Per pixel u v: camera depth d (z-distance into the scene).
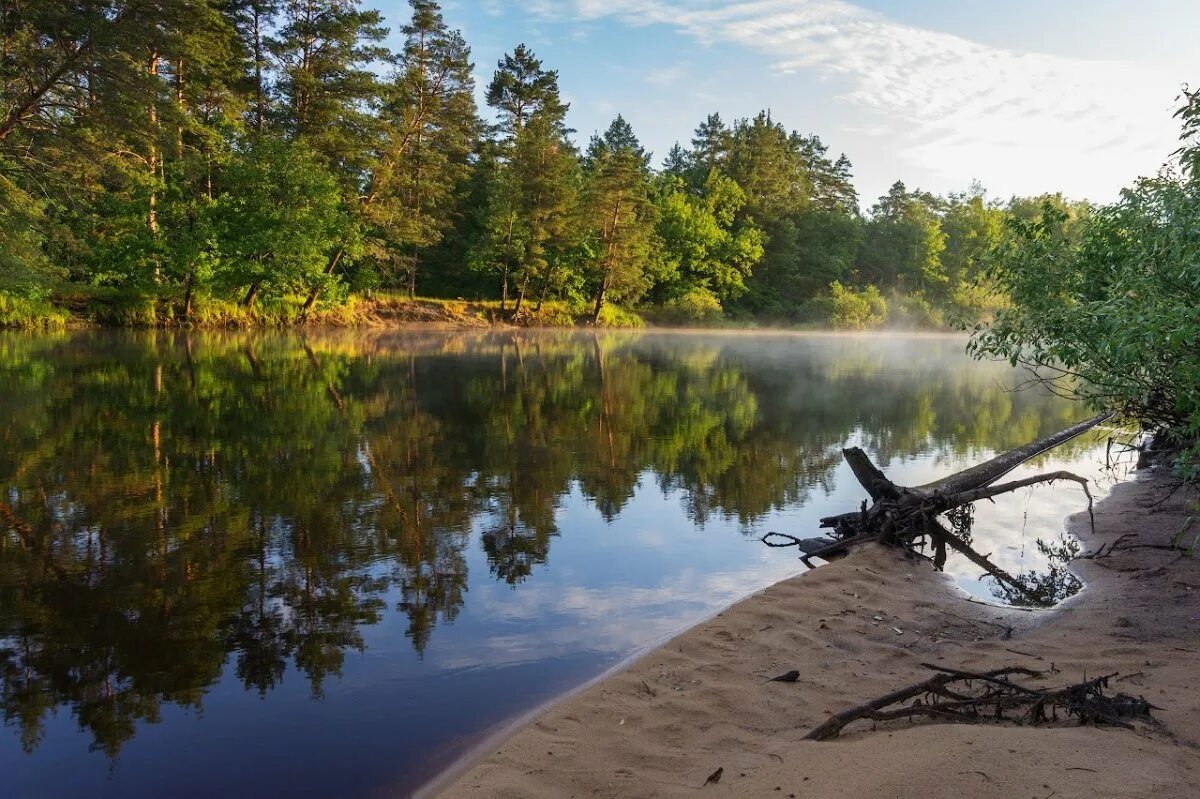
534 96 60.62
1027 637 5.39
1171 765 3.18
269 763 3.74
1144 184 7.50
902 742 3.48
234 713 4.25
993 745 3.34
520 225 53.56
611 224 58.12
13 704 4.33
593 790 3.38
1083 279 7.95
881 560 7.18
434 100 48.41
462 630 5.45
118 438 12.09
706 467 11.43
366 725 4.12
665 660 4.88
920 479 10.84
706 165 82.31
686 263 69.38
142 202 32.94
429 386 20.25
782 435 14.41
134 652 5.00
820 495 9.88
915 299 79.31
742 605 5.89
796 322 73.75
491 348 35.53
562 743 3.83
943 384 25.22
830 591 6.27
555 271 55.81
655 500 9.45
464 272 57.88
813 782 3.21
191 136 35.94
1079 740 3.40
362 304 47.00
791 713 4.14
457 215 56.38
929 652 5.11
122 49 26.39
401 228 47.03
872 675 4.69
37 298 30.61
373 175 45.72
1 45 24.98
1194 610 5.74
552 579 6.59
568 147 67.44
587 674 4.77
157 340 30.48
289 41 40.25
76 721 4.16
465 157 59.12
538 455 11.96
